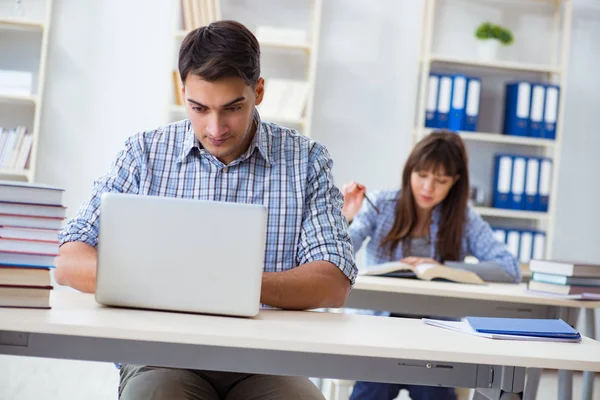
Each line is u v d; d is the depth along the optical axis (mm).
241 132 1928
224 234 1697
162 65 5008
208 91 1845
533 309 3080
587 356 1576
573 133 5352
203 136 1932
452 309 3051
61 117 4953
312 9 5094
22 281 1620
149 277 1691
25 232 1623
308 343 1485
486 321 1827
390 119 5203
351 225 3590
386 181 5207
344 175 5184
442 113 5016
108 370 4301
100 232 1691
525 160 5066
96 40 4969
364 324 1796
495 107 5301
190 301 1698
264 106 4871
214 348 1499
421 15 5191
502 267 3598
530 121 5078
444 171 3467
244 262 1704
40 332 1455
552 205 5066
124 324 1500
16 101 4922
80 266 1899
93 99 4973
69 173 4965
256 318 1729
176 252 1692
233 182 2068
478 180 5281
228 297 1702
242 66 1842
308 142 2139
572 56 5371
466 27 5250
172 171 2080
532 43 5309
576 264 3072
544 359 1525
